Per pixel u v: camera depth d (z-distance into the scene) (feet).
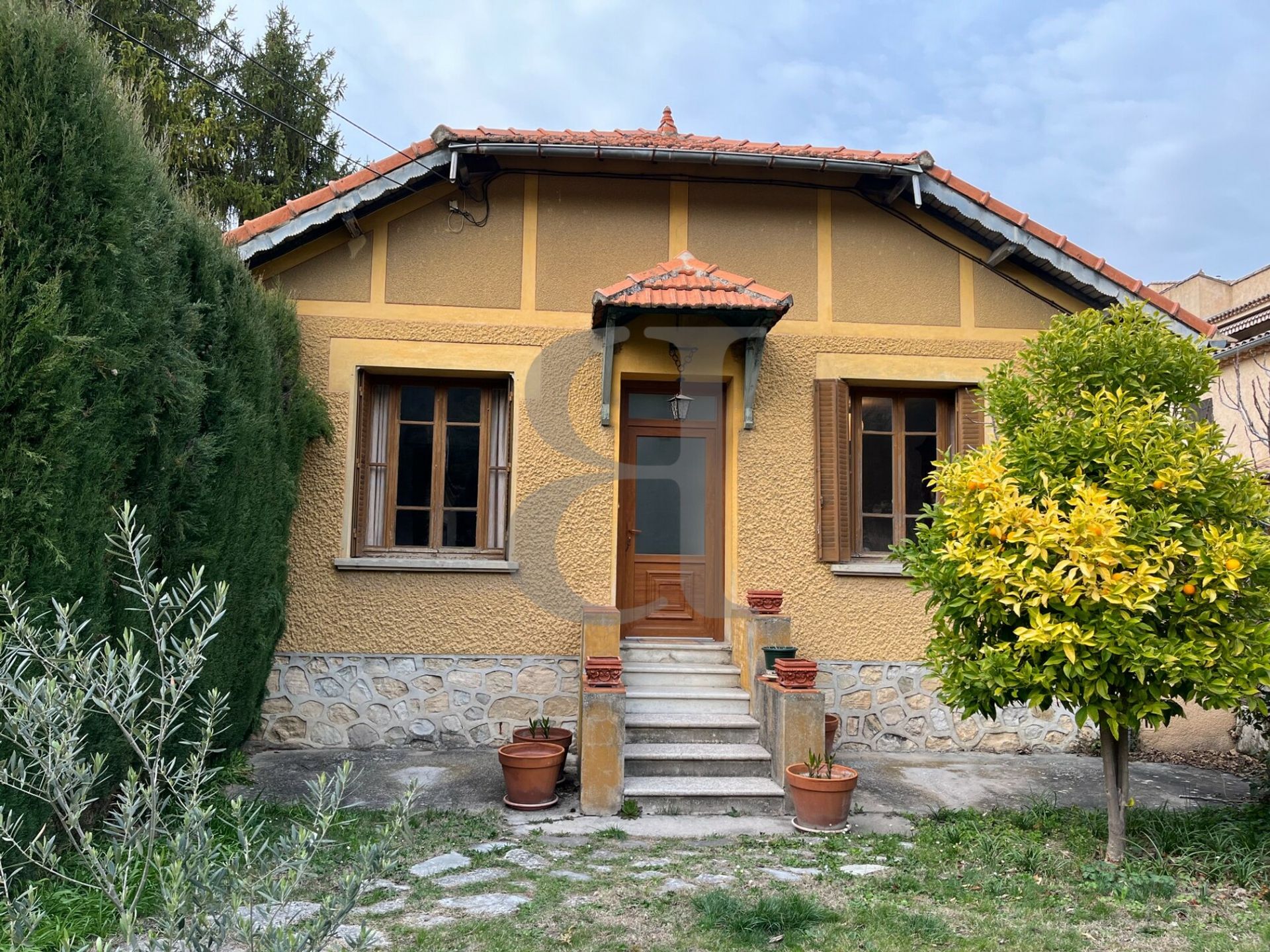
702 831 17.75
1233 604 14.98
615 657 19.77
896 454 26.05
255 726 22.18
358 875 7.78
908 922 12.50
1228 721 24.63
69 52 12.93
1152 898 13.80
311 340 23.80
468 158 23.38
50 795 8.32
